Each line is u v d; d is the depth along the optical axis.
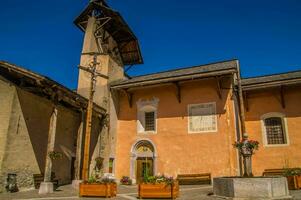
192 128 16.50
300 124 15.30
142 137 17.70
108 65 18.66
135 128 18.11
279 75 17.06
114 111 18.50
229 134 15.39
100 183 9.77
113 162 17.62
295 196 8.65
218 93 16.25
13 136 12.18
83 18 20.97
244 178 8.49
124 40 21.92
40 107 14.16
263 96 16.53
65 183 15.08
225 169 14.98
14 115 12.36
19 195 10.44
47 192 11.14
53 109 12.61
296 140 15.19
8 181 11.57
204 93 16.77
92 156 16.42
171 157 16.52
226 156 15.16
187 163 16.00
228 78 16.33
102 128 17.22
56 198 9.45
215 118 16.05
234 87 16.09
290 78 14.80
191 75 15.96
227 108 15.86
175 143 16.66
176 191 9.30
